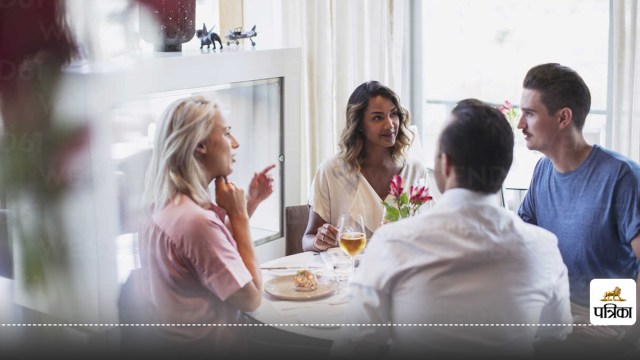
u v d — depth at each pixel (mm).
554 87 1458
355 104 1820
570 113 1462
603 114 2729
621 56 2475
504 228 1120
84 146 1420
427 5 2926
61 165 1366
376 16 2869
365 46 2900
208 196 1414
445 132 1123
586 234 1466
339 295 1512
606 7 2723
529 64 2865
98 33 1521
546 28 2826
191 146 1391
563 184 1503
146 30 1971
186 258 1373
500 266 1115
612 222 1453
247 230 1467
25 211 1345
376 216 1843
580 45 2779
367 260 1162
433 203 1622
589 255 1467
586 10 2754
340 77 2893
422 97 2979
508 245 1116
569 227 1487
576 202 1482
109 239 1544
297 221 2082
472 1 2885
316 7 2822
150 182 1416
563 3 2785
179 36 2066
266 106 2389
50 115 1326
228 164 1457
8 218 1350
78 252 1469
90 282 1447
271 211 2484
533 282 1135
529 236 1137
